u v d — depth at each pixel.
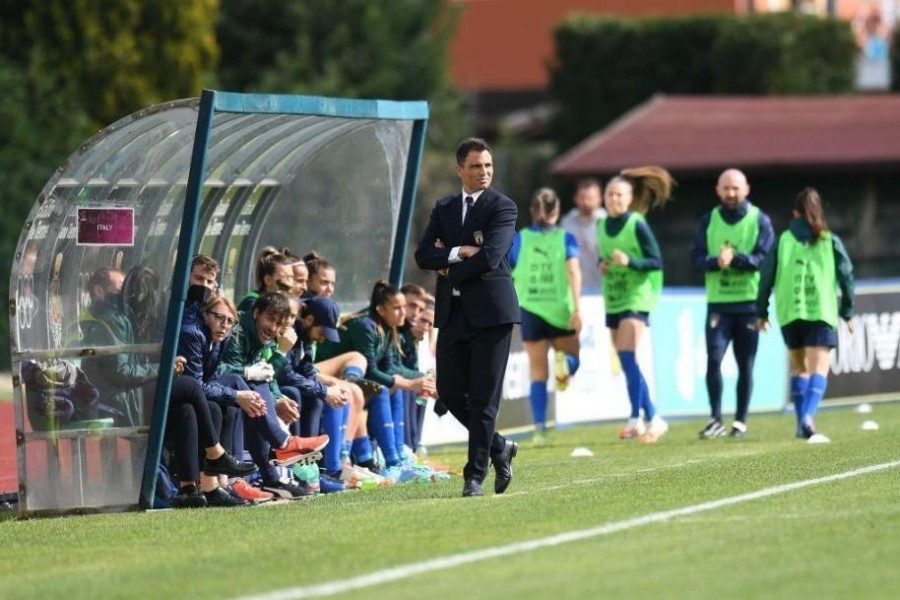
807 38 147.38
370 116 44.47
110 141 38.72
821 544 29.91
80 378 39.62
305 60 139.25
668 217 112.81
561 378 58.62
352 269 48.94
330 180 48.53
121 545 33.34
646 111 126.00
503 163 144.62
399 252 48.47
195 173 38.75
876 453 46.88
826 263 55.97
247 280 48.38
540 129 164.12
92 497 39.62
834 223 111.12
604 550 29.94
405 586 27.06
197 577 28.75
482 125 181.88
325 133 46.34
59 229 39.22
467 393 39.41
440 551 30.28
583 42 151.25
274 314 41.31
